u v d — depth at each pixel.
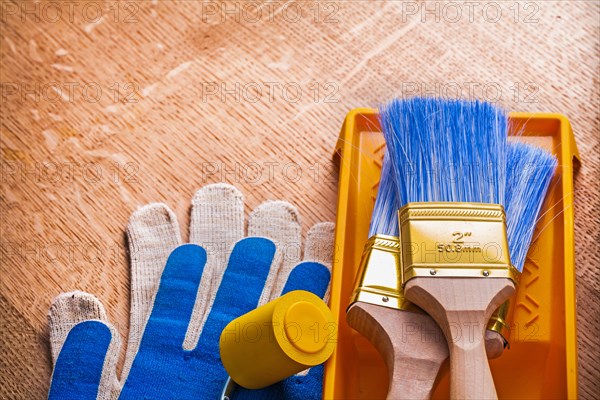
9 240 1.23
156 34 1.38
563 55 1.33
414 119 1.06
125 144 1.30
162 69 1.36
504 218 0.98
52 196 1.26
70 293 1.17
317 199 1.25
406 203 1.02
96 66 1.36
